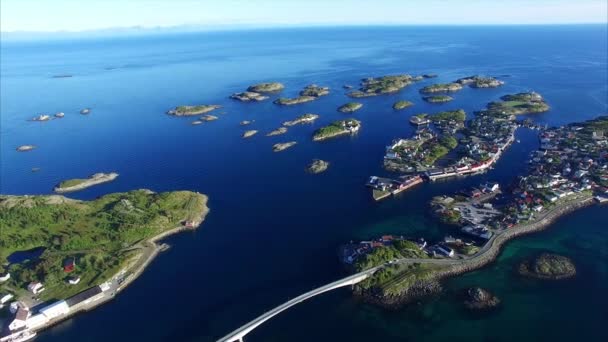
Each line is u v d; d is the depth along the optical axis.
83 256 158.38
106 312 135.50
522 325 125.06
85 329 129.12
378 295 137.00
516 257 156.00
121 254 161.38
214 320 129.00
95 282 146.75
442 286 141.62
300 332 123.88
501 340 119.69
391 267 145.38
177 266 157.88
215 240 174.75
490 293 137.75
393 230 177.00
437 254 155.25
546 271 146.38
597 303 132.88
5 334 126.06
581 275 145.75
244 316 130.00
